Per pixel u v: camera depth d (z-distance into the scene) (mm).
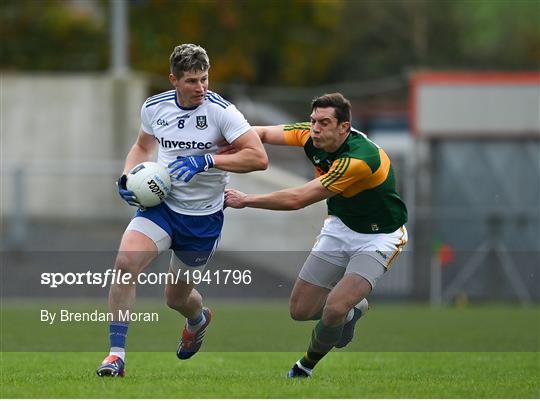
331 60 127812
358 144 29219
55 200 76688
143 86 81375
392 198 29922
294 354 40312
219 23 112312
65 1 110438
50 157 81000
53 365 34375
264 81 122625
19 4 103625
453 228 73812
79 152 81000
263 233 71625
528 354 40688
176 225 29281
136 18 107500
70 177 76812
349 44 132500
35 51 103188
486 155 79688
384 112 115688
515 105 79812
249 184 77312
